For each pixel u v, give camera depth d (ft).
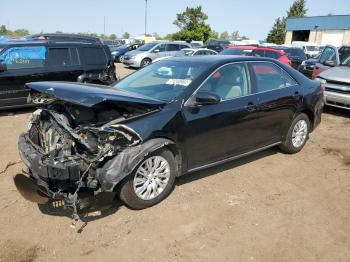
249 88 15.75
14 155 17.81
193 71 14.52
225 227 11.75
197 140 13.64
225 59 15.44
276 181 15.49
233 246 10.77
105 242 10.75
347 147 20.77
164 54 68.80
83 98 11.25
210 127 13.92
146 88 14.55
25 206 12.66
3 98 26.55
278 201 13.66
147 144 11.92
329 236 11.46
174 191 14.03
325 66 33.47
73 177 10.92
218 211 12.71
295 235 11.44
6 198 13.20
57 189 11.37
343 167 17.52
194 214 12.44
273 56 45.57
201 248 10.63
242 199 13.67
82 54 30.37
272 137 17.29
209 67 14.57
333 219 12.51
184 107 13.16
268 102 16.25
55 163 10.87
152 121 12.16
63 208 12.50
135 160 11.41
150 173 12.42
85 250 10.36
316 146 20.72
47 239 10.80
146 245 10.68
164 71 15.49
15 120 25.62
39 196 11.56
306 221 12.30
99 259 10.01
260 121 16.11
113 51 84.69
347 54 32.55
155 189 12.66
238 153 15.64
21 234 11.01
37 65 27.96
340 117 29.37
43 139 12.73
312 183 15.47
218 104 14.21
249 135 15.81
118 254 10.24
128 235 11.12
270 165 17.30
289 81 17.90
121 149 11.37
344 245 11.02
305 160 18.25
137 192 12.16
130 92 13.99
